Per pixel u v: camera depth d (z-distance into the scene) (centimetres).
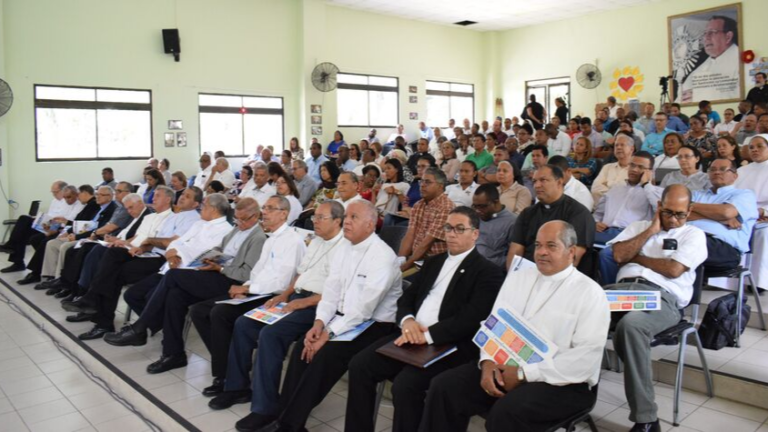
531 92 1300
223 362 317
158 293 362
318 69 1079
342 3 1107
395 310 288
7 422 296
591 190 472
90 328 436
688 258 276
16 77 834
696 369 287
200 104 1003
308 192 647
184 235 411
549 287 223
